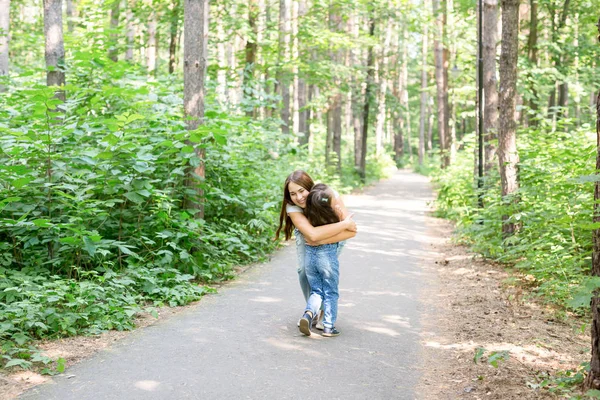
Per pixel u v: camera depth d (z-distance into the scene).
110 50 15.77
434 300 6.73
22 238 6.53
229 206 9.91
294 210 5.38
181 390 3.98
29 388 3.97
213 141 8.65
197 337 5.20
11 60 21.55
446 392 4.03
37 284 6.13
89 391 3.94
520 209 8.83
